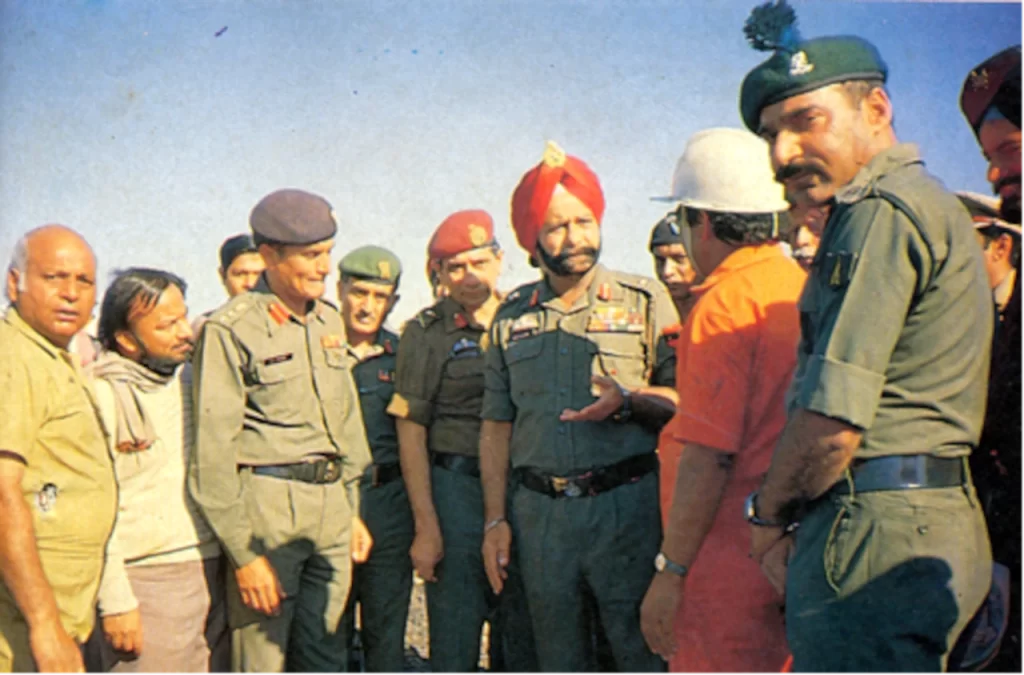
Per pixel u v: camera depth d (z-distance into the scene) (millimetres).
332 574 2939
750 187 2162
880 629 1681
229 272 3594
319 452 2891
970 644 1898
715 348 2109
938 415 1683
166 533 2652
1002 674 2043
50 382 2354
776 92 1891
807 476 1717
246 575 2723
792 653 1818
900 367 1693
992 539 2055
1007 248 2242
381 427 3258
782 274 2152
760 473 2113
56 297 2383
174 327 2668
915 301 1675
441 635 3102
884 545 1679
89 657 2895
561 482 2674
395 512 3250
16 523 2230
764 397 2102
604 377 2627
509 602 3123
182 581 2680
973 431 1723
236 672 2816
